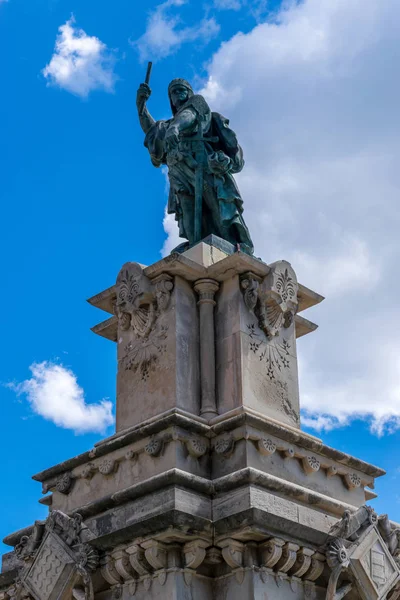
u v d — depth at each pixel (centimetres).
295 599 1773
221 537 1731
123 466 1880
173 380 1900
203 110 2225
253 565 1728
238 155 2220
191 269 1986
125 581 1781
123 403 1983
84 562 1786
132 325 2028
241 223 2169
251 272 1991
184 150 2205
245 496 1730
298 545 1767
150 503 1758
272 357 1980
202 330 1969
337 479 1959
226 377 1923
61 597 1812
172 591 1709
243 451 1806
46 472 1989
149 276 2011
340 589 1819
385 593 1853
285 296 2016
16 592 1895
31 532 1961
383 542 1884
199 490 1762
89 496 1914
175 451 1803
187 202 2208
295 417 1972
